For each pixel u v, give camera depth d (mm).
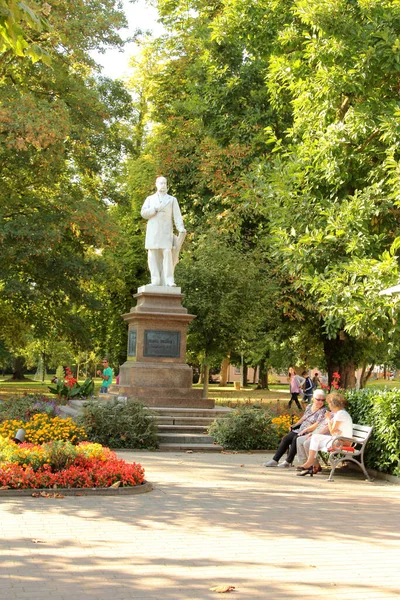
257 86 28250
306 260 18141
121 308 40438
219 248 27578
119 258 37531
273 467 13742
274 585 5840
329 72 17906
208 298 27000
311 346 33250
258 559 6656
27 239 28391
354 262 16453
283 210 19203
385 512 9289
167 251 19953
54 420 14320
